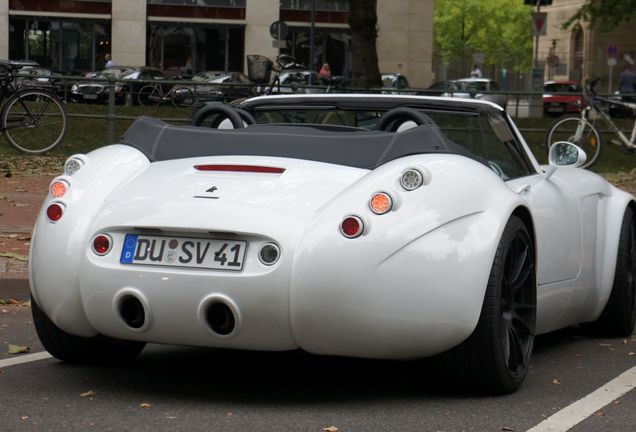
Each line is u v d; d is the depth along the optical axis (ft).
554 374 20.93
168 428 16.33
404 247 16.76
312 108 22.85
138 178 18.75
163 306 16.99
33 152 62.75
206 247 16.97
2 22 198.39
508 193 18.67
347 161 18.37
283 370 20.68
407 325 16.97
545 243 20.92
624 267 24.79
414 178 17.31
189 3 205.46
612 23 121.49
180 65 207.00
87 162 19.07
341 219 16.75
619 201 25.03
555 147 23.25
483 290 17.54
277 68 79.92
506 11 307.58
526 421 17.07
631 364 22.21
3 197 46.34
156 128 20.04
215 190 17.66
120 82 66.44
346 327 16.72
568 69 276.00
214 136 19.54
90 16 201.36
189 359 21.68
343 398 18.43
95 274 17.40
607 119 67.21
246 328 16.81
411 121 20.51
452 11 306.76
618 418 17.44
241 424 16.61
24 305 28.66
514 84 272.72
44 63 200.95
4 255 31.99
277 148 18.90
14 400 18.03
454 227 17.34
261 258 16.67
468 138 21.77
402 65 222.69
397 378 20.01
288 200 17.24
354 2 95.35
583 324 25.61
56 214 18.28
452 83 160.76
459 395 18.74
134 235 17.44
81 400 18.10
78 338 20.07
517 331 19.54
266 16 209.05
